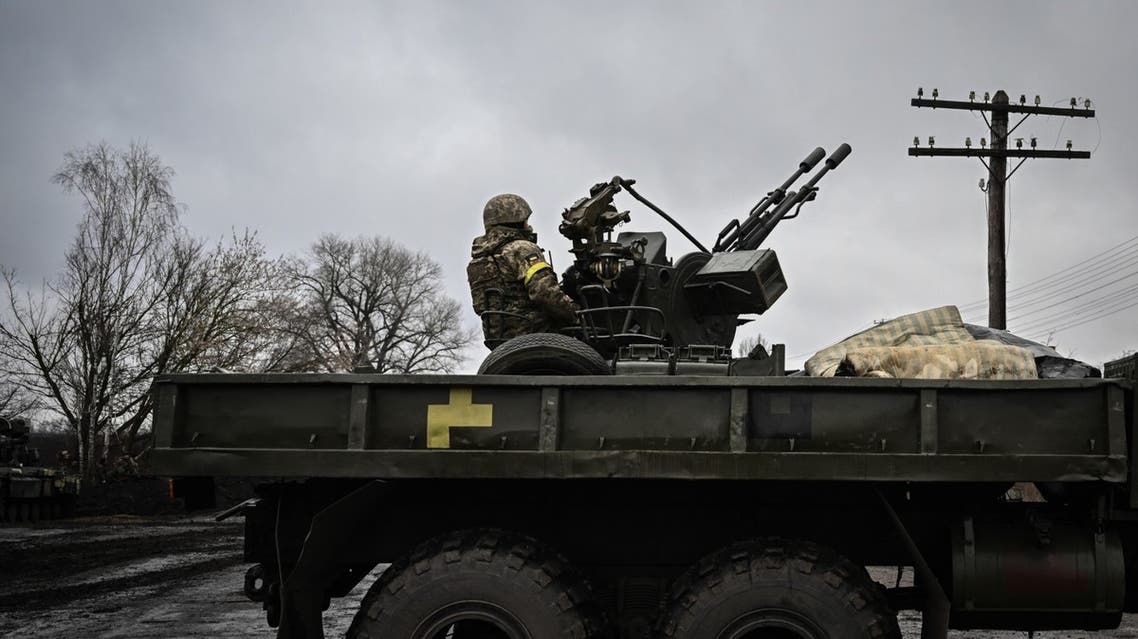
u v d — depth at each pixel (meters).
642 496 5.15
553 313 5.79
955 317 5.67
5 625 8.43
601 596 5.19
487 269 5.98
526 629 4.50
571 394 4.59
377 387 4.63
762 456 4.47
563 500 5.18
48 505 28.45
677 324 6.32
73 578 12.30
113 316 34.97
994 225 20.92
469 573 4.54
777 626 4.47
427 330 57.38
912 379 4.49
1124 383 4.48
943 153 20.83
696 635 4.48
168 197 35.75
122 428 36.06
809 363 5.70
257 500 5.34
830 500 5.07
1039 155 20.72
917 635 7.65
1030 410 4.51
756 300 6.29
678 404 4.55
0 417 29.95
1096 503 4.68
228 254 35.66
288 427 4.63
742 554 4.57
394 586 4.56
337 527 4.72
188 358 34.91
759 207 7.39
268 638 7.68
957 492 5.14
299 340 52.25
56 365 34.78
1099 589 4.66
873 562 5.23
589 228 6.20
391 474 4.54
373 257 56.91
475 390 4.61
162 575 12.59
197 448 4.61
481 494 5.15
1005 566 4.68
